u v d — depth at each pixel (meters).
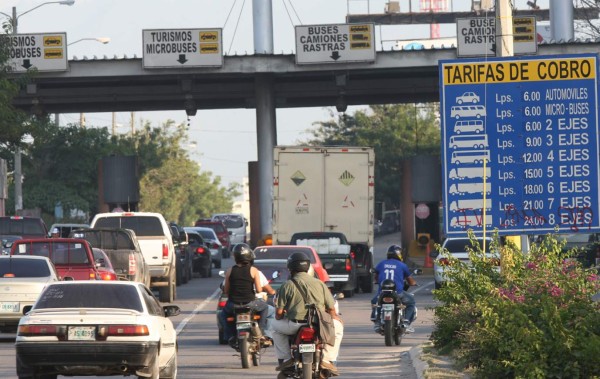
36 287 61.44
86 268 70.50
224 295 59.50
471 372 41.62
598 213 55.72
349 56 122.81
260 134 133.62
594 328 38.41
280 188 103.56
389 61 122.62
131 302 41.06
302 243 97.69
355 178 103.31
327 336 36.19
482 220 55.94
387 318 56.88
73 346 39.34
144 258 91.19
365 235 103.31
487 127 55.94
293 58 124.06
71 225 124.94
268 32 132.88
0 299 61.28
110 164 137.38
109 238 85.12
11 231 113.50
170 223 108.88
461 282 51.06
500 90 56.00
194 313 81.69
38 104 136.38
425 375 41.44
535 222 55.81
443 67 56.12
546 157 55.88
